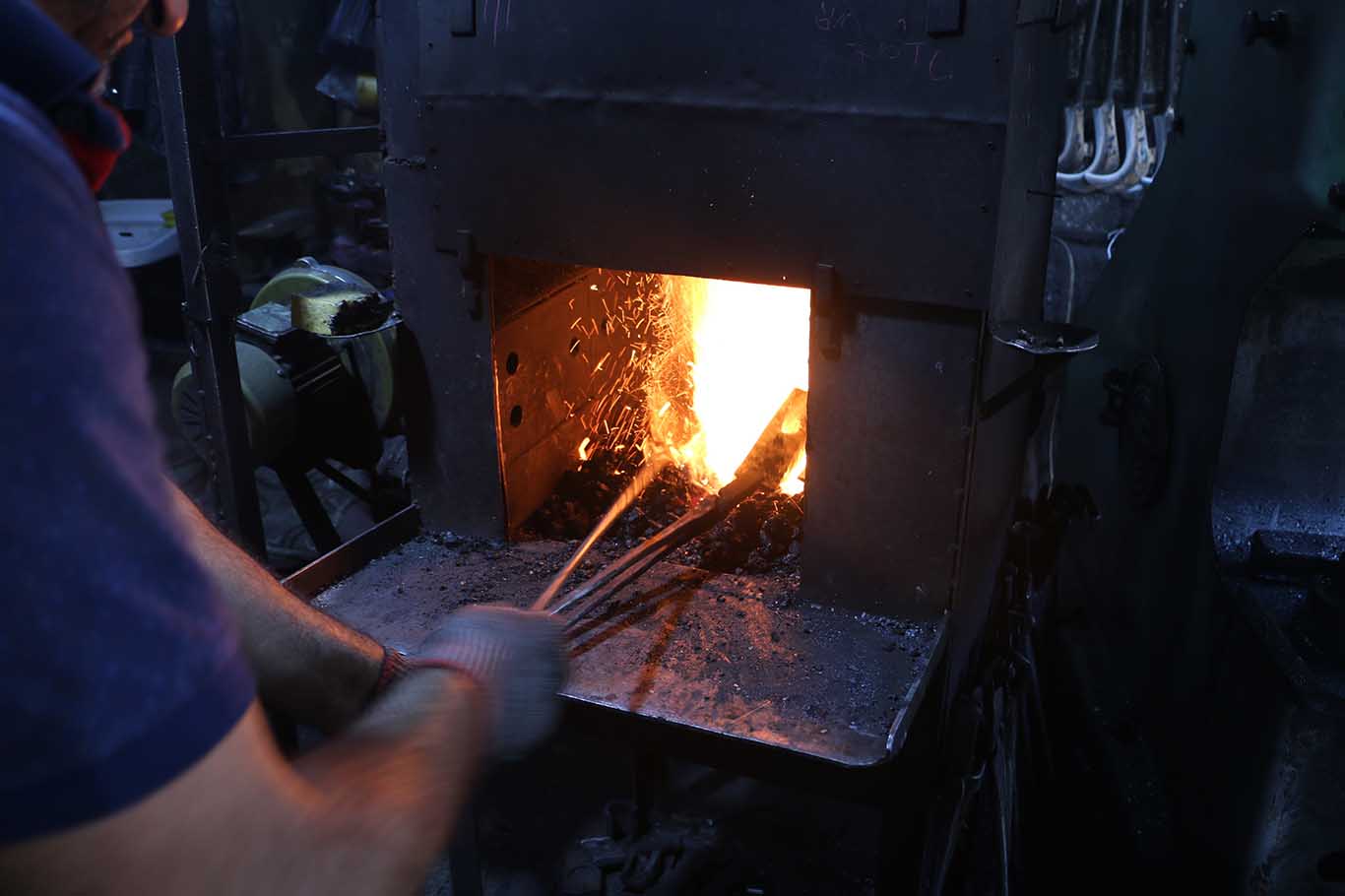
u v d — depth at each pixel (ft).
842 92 4.65
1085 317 9.22
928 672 5.01
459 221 5.54
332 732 2.78
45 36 1.23
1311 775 5.42
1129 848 6.72
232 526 6.59
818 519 5.43
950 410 4.97
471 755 1.78
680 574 5.90
